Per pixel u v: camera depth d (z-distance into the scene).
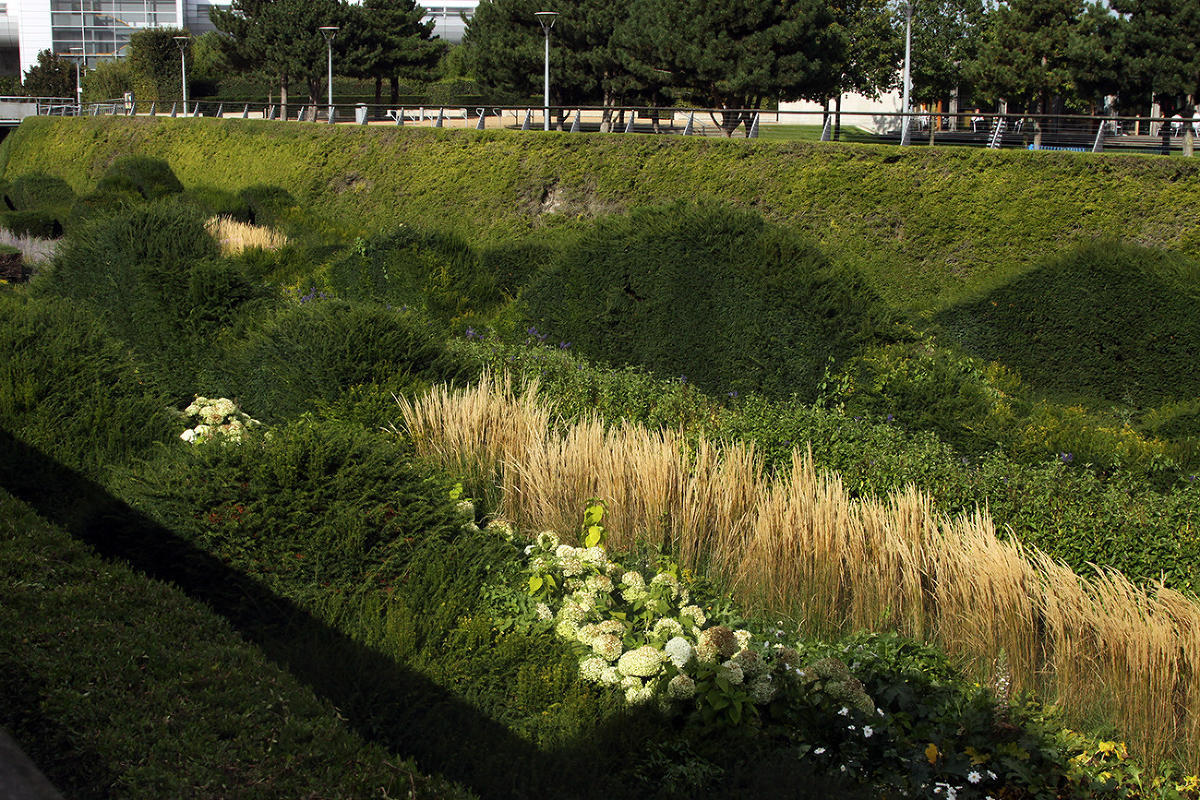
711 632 5.01
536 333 12.48
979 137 32.50
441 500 5.83
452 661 4.76
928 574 6.27
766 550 6.48
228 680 3.76
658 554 6.68
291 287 17.44
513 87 44.75
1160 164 19.12
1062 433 9.58
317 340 8.81
